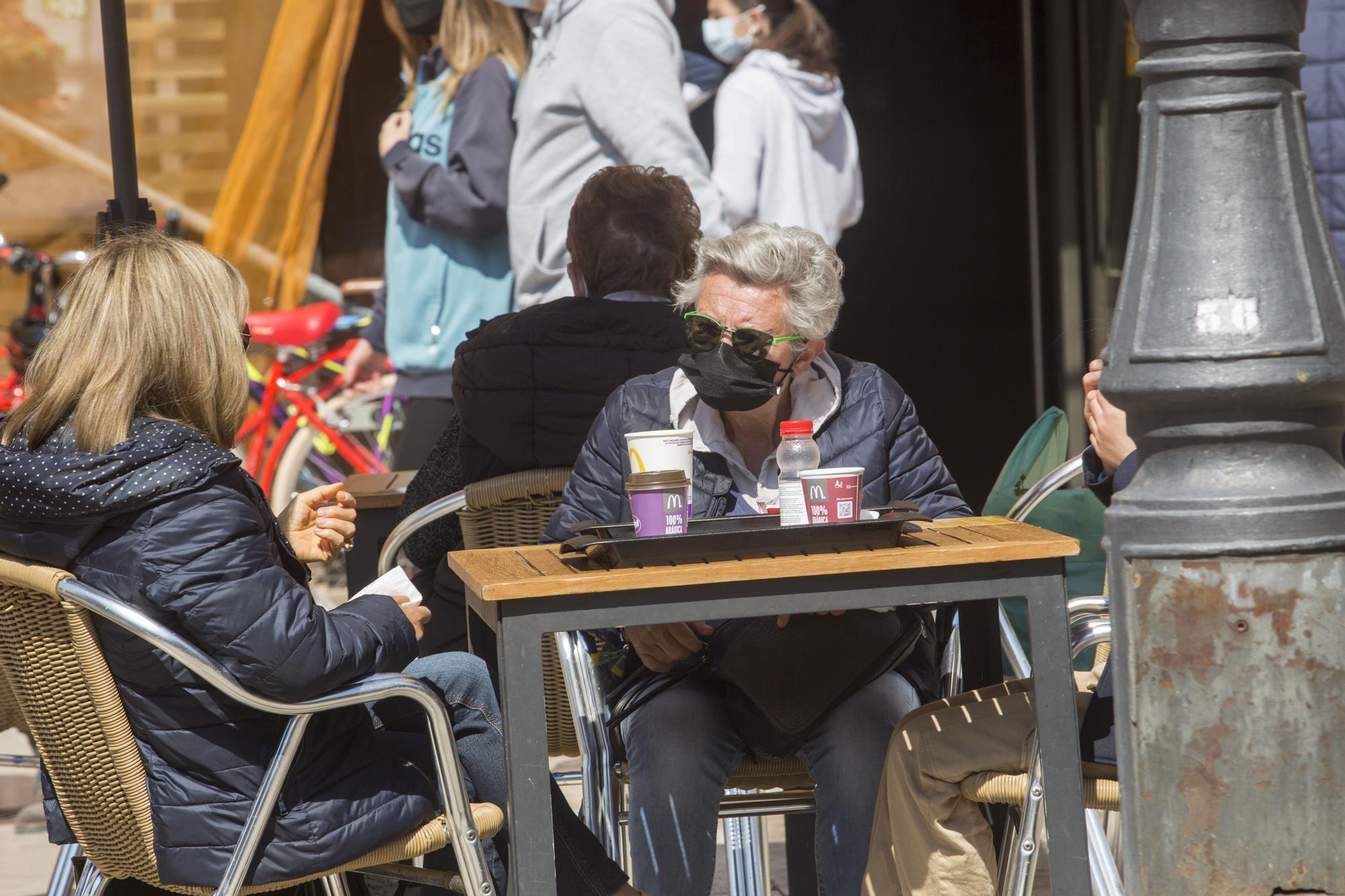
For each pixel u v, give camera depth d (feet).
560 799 29.40
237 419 27.53
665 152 64.03
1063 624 25.14
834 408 32.32
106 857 26.96
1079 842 25.22
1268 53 22.58
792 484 27.14
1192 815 23.20
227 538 25.17
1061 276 64.54
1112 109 63.72
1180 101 22.94
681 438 27.37
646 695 31.07
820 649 29.60
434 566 41.52
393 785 27.32
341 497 33.24
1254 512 22.57
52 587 24.62
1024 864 27.02
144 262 26.73
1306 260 22.59
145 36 70.18
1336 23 54.34
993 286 65.57
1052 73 63.41
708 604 24.31
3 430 26.94
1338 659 22.68
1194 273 22.80
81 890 28.89
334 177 71.41
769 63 63.77
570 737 37.50
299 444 78.33
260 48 70.38
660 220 37.76
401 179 67.87
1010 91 64.28
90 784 26.43
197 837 26.02
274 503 78.43
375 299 73.00
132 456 25.05
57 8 70.64
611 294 37.86
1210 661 22.90
